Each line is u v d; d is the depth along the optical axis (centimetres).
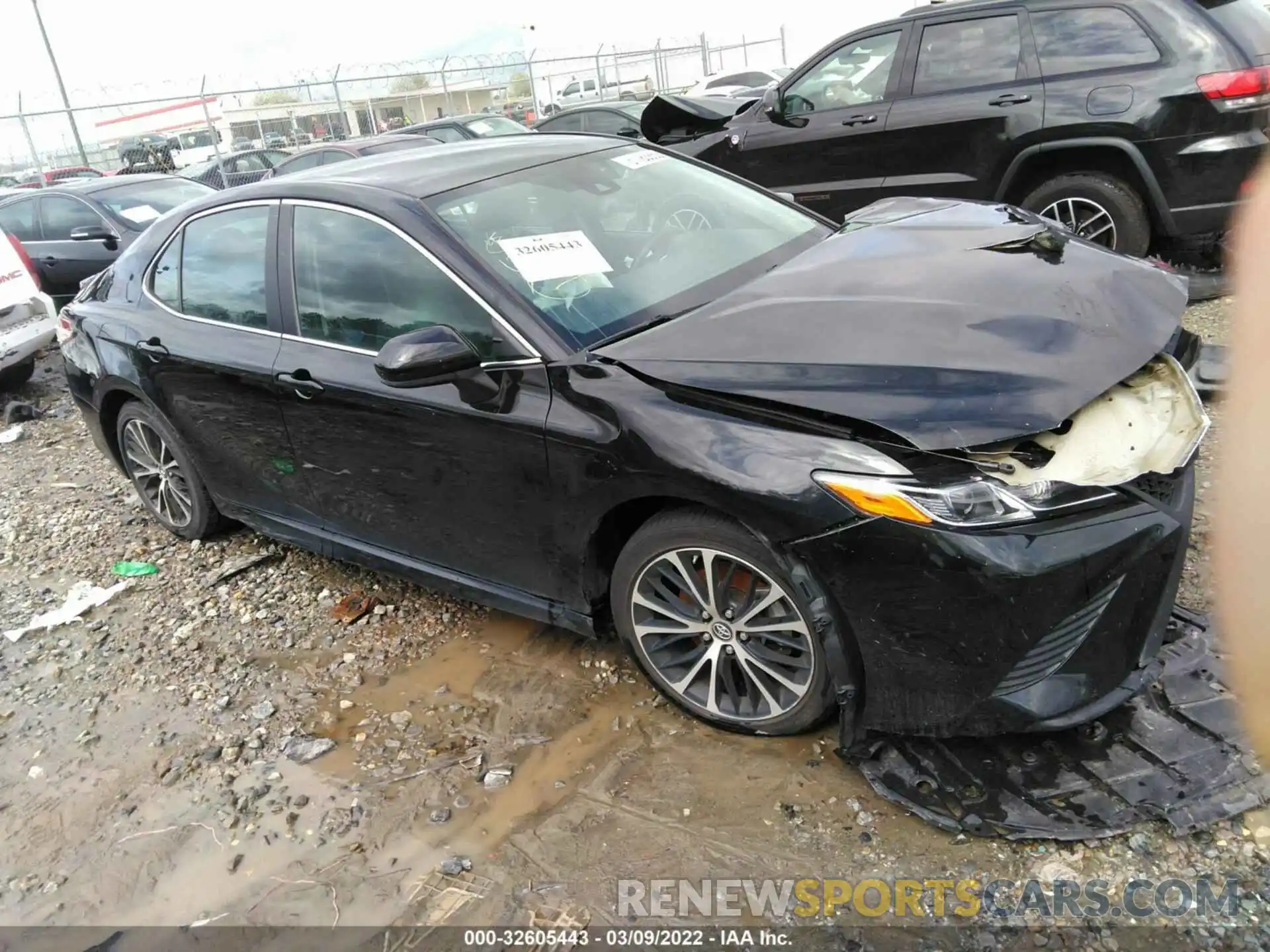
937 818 224
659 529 255
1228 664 250
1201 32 506
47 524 507
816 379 228
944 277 262
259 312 354
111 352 416
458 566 321
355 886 241
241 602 395
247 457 377
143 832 272
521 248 297
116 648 374
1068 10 546
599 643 325
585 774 266
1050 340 227
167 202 954
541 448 267
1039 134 556
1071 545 207
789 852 229
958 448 204
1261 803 213
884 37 621
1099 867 210
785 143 668
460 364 262
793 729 256
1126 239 554
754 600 250
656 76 2584
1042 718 217
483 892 233
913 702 227
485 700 306
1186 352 258
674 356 253
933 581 211
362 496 337
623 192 341
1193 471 241
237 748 302
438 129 1495
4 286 743
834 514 217
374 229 311
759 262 321
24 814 288
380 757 288
